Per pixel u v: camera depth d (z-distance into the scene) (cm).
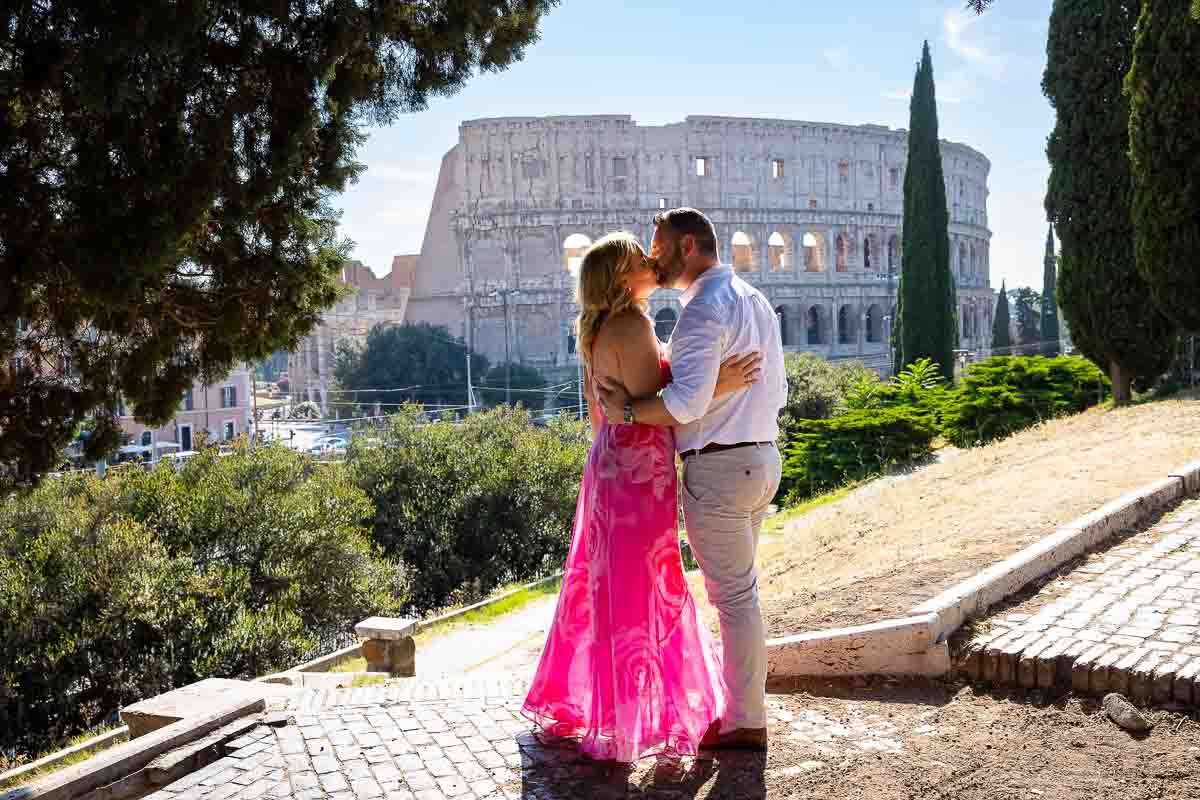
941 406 2770
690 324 415
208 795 425
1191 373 2392
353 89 911
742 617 436
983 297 12431
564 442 3756
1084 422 1912
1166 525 836
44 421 938
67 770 465
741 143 10388
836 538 1320
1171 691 482
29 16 647
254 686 588
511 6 1023
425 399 8338
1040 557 700
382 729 498
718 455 429
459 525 3086
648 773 431
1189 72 1825
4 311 757
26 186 729
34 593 1820
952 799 398
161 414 1019
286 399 11131
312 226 1034
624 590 435
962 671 547
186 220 767
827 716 507
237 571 2097
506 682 597
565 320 10125
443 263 10831
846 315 11175
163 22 639
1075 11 2266
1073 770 424
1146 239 1928
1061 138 2303
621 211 10200
